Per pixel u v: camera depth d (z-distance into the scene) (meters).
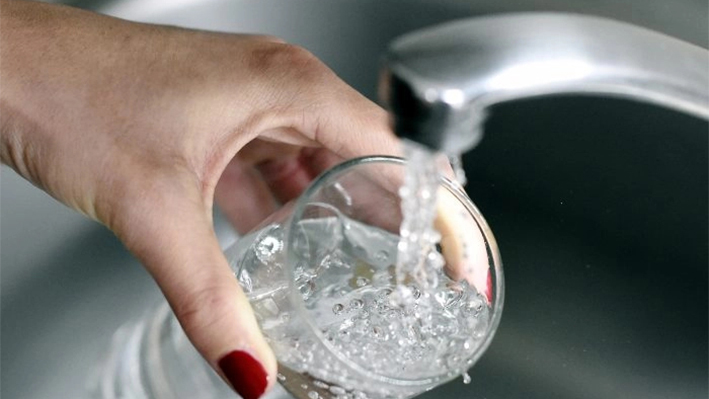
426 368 0.51
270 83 0.57
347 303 0.53
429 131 0.41
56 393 0.60
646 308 0.62
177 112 0.55
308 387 0.52
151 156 0.54
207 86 0.56
